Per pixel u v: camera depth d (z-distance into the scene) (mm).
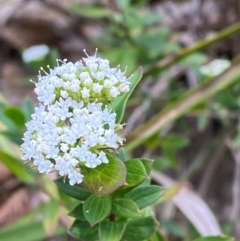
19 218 330
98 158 159
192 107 290
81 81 167
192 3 407
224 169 373
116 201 177
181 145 312
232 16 381
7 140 309
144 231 190
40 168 161
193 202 291
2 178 362
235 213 327
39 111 167
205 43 314
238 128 333
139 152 379
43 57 378
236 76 288
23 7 460
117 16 329
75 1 383
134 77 184
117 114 175
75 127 159
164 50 335
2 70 462
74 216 184
